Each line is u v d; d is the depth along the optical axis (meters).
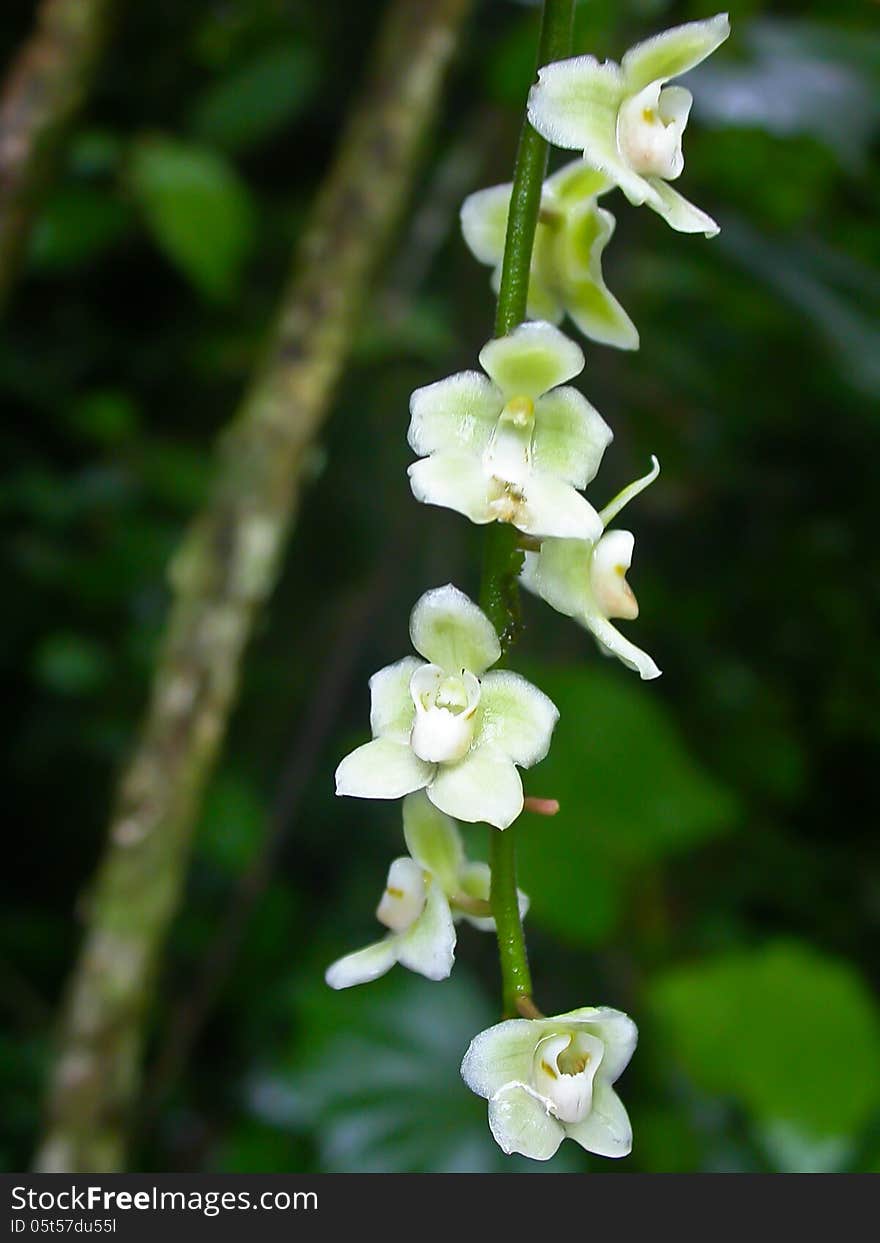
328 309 0.17
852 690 0.31
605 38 0.19
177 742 0.15
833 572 0.30
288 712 0.28
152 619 0.26
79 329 0.29
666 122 0.10
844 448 0.30
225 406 0.30
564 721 0.20
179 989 0.24
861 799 0.31
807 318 0.20
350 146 0.17
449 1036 0.19
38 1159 0.15
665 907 0.24
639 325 0.28
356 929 0.25
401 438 0.29
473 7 0.18
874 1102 0.17
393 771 0.09
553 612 0.22
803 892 0.28
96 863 0.27
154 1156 0.22
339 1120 0.18
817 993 0.17
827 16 0.22
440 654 0.09
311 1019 0.19
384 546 0.23
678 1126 0.19
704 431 0.30
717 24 0.09
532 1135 0.09
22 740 0.26
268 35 0.29
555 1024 0.09
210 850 0.24
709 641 0.32
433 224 0.23
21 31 0.28
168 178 0.23
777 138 0.22
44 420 0.29
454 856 0.10
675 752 0.20
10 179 0.17
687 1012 0.17
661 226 0.25
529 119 0.09
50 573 0.26
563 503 0.09
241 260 0.24
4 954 0.25
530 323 0.09
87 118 0.28
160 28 0.28
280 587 0.29
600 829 0.19
